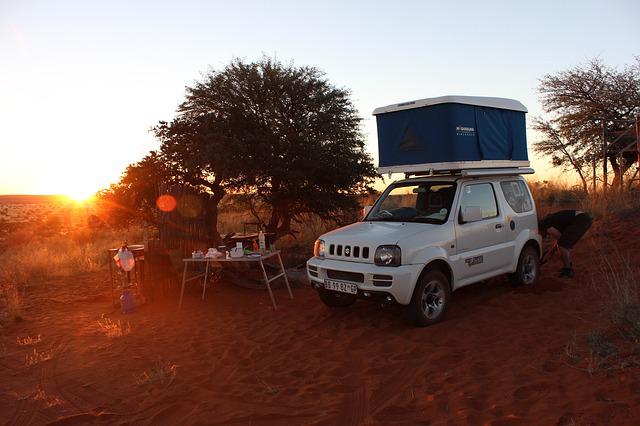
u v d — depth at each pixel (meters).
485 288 8.00
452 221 6.69
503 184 7.77
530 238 7.83
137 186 11.59
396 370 5.13
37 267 12.87
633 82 19.14
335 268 6.50
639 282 7.04
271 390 4.86
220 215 18.30
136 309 8.59
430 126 7.07
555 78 20.58
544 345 5.30
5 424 4.58
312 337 6.47
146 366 5.87
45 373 5.82
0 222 43.84
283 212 13.05
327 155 12.13
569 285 7.69
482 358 5.16
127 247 9.12
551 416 3.78
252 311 8.03
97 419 4.57
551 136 20.70
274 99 11.93
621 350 4.76
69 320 8.23
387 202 7.82
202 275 9.03
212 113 11.36
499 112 7.68
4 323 8.12
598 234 10.16
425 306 6.36
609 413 3.71
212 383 5.22
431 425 3.91
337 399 4.59
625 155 17.64
